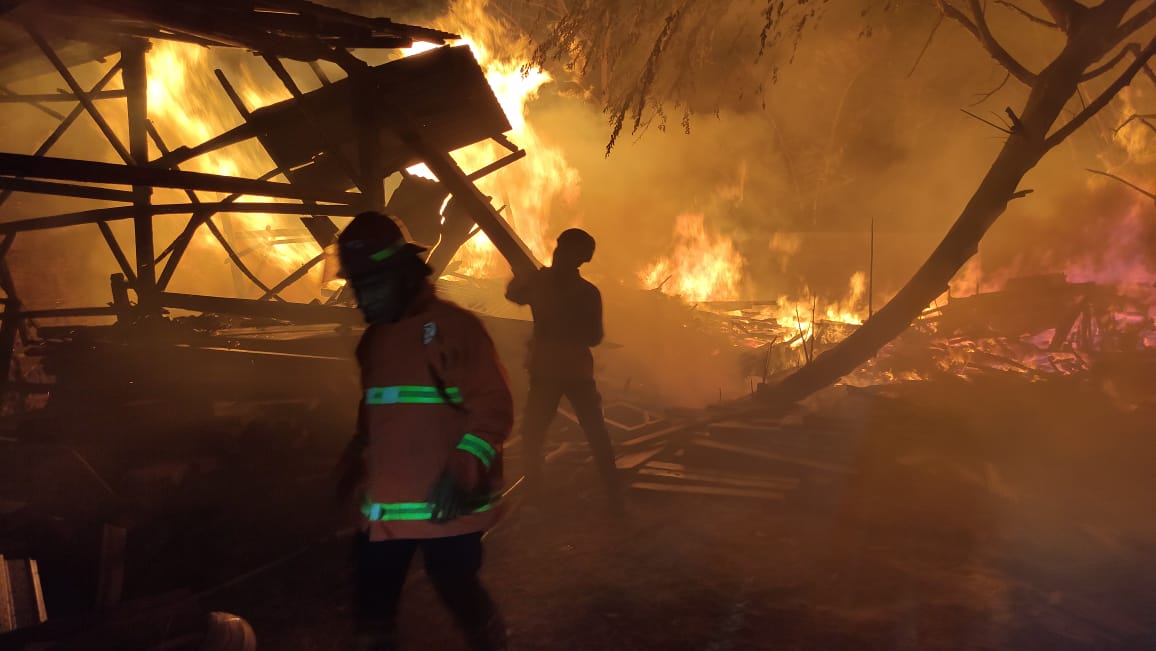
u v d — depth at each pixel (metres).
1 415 6.95
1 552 4.45
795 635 3.94
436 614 4.11
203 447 5.89
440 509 2.78
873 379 9.98
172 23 5.48
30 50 6.58
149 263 7.09
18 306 7.14
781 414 7.27
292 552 4.89
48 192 6.23
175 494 5.43
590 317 5.41
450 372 2.87
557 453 6.60
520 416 7.15
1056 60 7.30
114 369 6.51
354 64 6.66
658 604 4.27
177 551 4.91
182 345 6.79
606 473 5.47
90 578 4.37
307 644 3.89
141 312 7.05
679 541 5.09
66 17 5.50
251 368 6.56
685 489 5.95
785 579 4.55
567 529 5.31
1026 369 9.85
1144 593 4.29
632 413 7.94
